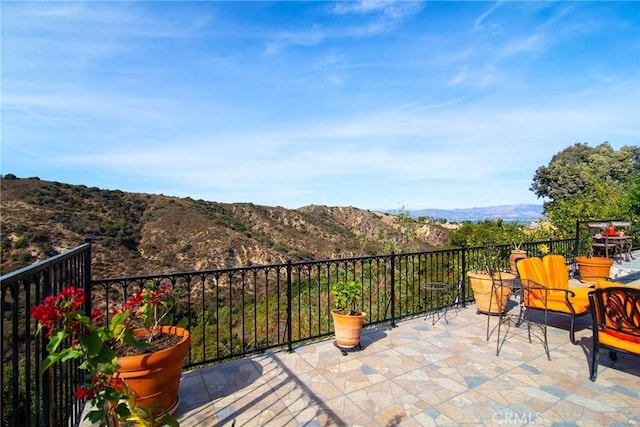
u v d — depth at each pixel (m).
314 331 6.38
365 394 2.85
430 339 4.16
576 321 4.84
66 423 2.27
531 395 2.80
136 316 2.50
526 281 4.12
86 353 1.60
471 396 2.80
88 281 2.89
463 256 5.74
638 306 2.81
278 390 2.94
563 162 28.08
